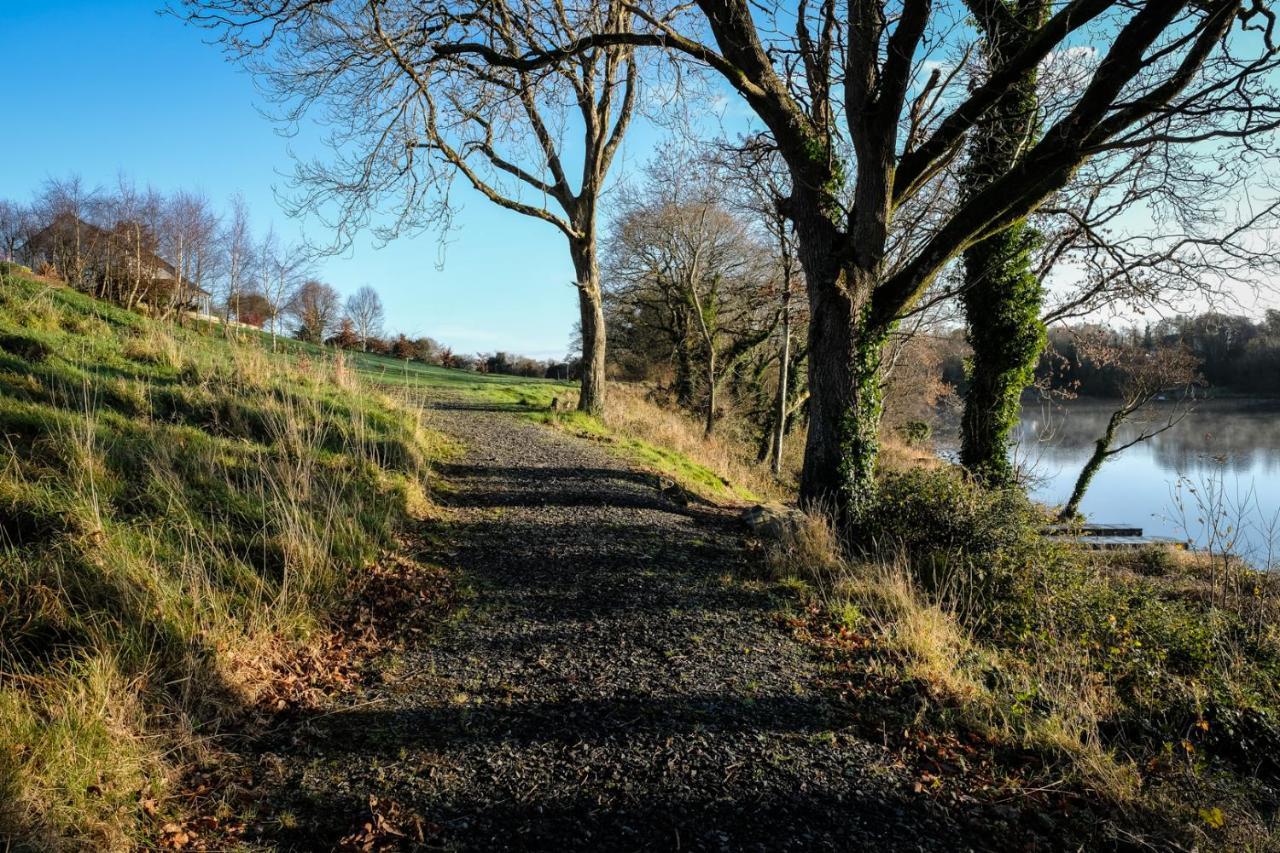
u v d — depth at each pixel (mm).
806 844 2957
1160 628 6695
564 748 3650
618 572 6582
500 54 10602
